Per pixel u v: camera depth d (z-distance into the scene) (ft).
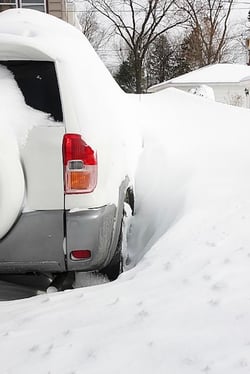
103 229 11.71
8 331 9.27
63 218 11.28
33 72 11.61
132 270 11.88
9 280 13.73
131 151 18.16
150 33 147.95
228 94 98.84
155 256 12.19
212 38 158.40
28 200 11.17
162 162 19.21
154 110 28.07
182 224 13.79
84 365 7.86
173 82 102.12
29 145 11.10
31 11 16.06
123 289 10.62
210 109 29.43
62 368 7.84
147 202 17.08
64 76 11.59
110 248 12.32
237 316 8.92
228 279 10.41
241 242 12.29
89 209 11.38
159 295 10.07
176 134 23.62
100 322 9.21
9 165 10.71
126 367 7.72
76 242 11.34
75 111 11.48
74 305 10.14
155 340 8.37
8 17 14.99
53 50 11.76
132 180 16.49
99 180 11.63
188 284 10.41
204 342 8.20
